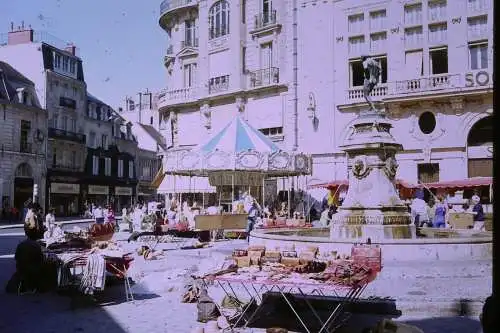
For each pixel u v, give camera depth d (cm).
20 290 944
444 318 696
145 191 6488
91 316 740
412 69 2648
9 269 1271
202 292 723
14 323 701
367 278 650
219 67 3462
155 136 6888
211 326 647
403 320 686
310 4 2988
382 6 2734
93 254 838
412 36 2666
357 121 1241
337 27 2883
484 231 1345
